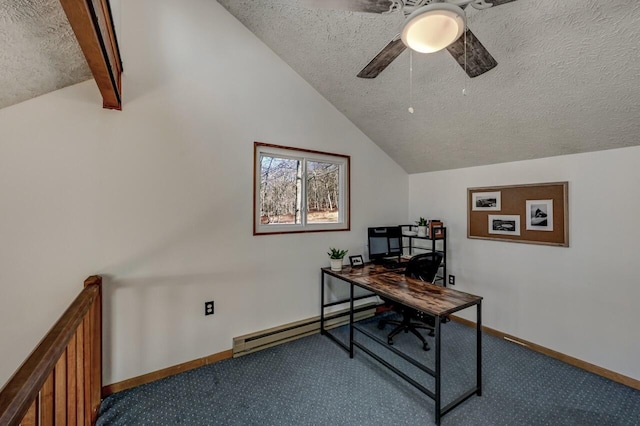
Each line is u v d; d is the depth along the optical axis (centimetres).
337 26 224
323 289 304
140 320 216
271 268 280
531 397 201
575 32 160
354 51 241
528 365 242
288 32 250
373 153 361
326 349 270
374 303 352
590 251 234
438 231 332
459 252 338
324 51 255
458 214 339
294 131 293
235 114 257
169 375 227
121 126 206
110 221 204
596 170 230
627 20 145
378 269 303
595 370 230
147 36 216
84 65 174
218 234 249
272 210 288
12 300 177
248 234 266
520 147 264
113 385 206
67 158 189
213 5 246
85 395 161
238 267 260
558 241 252
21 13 121
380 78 257
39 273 183
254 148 267
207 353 245
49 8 122
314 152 307
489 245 307
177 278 230
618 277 219
